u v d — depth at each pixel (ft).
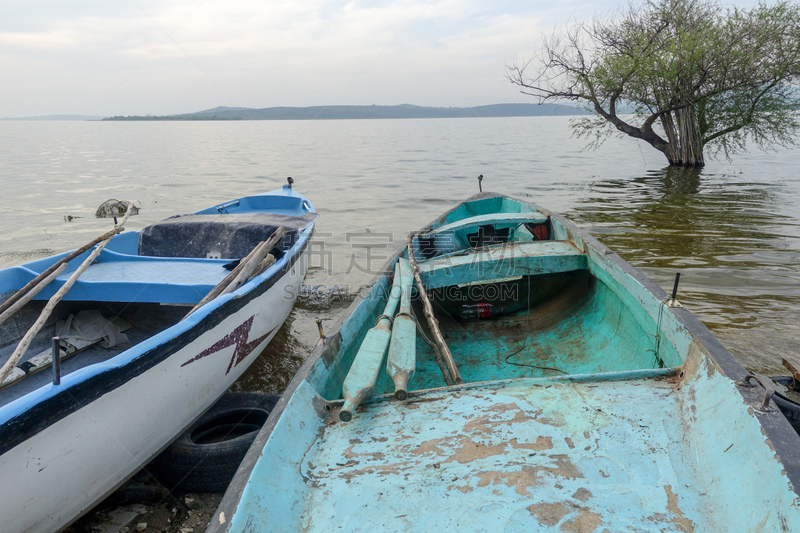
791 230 32.37
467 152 104.47
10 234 33.99
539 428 7.77
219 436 14.07
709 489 6.50
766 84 53.88
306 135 226.17
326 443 7.97
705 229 33.12
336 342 11.01
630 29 55.06
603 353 13.83
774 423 6.60
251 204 27.68
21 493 8.64
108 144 153.28
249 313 15.06
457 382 10.21
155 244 19.99
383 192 52.21
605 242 30.32
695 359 8.91
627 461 7.04
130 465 10.91
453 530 6.13
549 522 6.12
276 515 6.41
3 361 12.84
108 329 14.92
